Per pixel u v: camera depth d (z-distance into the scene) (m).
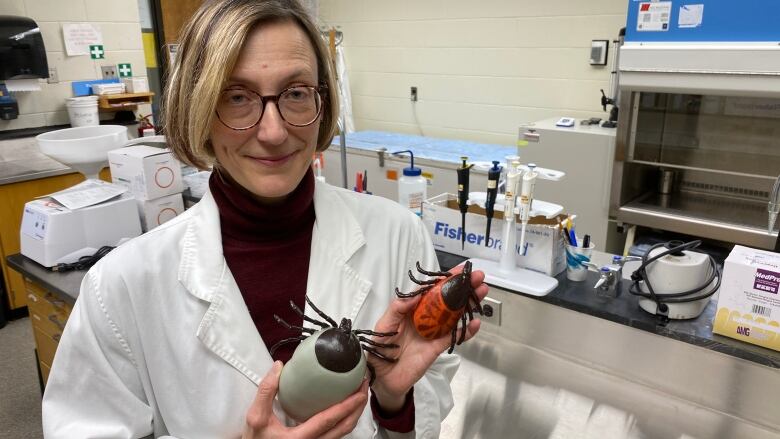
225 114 0.72
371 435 0.87
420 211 1.74
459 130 4.04
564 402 1.21
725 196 2.64
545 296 1.29
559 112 3.51
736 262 1.05
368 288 0.92
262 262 0.87
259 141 0.72
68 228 1.75
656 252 1.19
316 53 0.80
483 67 3.77
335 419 0.67
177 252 0.86
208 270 0.84
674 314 1.15
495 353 1.37
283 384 0.68
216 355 0.82
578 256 1.35
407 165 3.22
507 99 3.71
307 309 0.87
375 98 4.47
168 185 1.96
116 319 0.82
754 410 1.07
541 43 3.46
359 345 0.70
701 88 2.18
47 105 3.53
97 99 3.59
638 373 1.21
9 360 2.78
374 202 1.03
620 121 2.44
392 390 0.78
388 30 4.21
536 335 1.34
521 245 1.40
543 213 1.42
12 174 3.01
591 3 3.20
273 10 0.70
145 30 4.63
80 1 3.56
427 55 4.04
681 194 2.72
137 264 0.83
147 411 0.85
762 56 2.02
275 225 0.87
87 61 3.65
